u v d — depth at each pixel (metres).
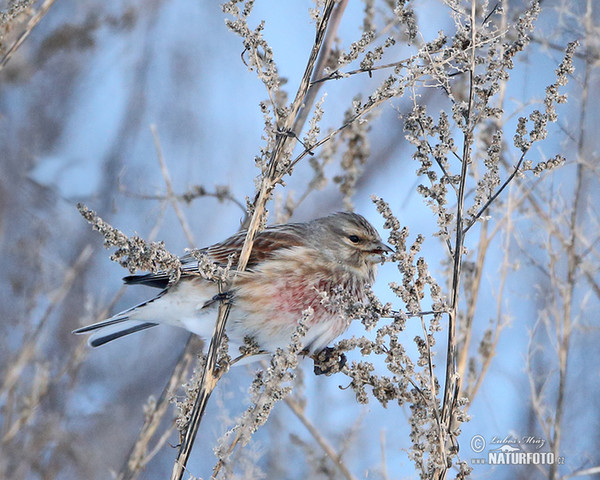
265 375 6.51
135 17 16.22
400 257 6.44
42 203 14.23
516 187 9.16
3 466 10.33
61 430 11.11
